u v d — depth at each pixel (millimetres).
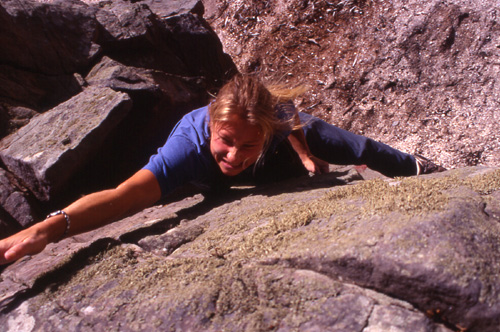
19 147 3121
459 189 1913
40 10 3965
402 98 5051
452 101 4816
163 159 2336
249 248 1839
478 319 1408
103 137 3191
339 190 2135
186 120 2516
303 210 2006
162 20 4879
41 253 2494
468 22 4996
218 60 5098
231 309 1591
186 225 2285
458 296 1425
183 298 1650
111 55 4477
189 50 4914
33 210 2947
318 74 5570
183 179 2387
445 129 4688
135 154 3932
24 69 3838
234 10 6457
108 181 3682
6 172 3086
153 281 1811
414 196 1843
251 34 6203
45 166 2869
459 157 4469
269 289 1621
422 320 1455
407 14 5332
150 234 2252
